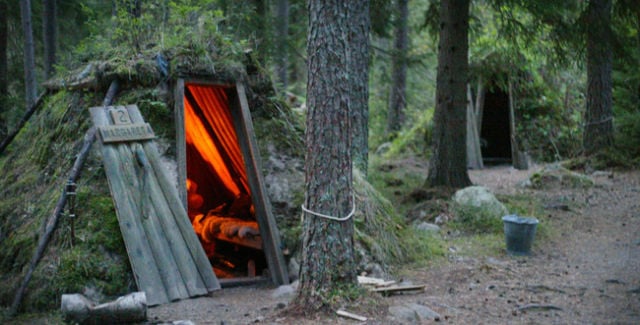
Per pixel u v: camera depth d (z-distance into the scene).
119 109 6.93
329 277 5.66
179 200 6.80
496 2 11.18
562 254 8.08
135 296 5.59
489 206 9.72
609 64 14.09
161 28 7.93
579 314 5.62
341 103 5.62
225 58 7.70
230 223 7.96
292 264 7.26
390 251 7.72
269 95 8.25
